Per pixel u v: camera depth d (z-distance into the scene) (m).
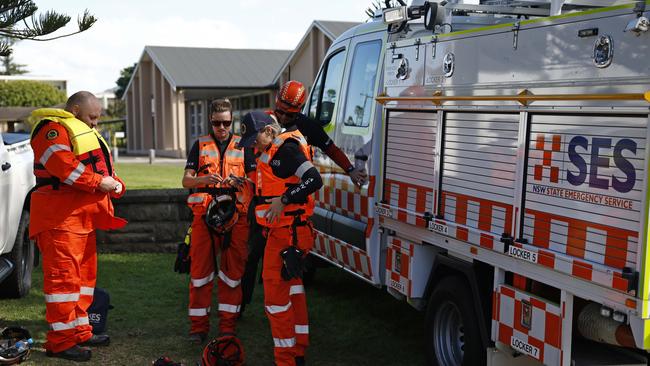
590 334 3.35
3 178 5.99
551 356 3.50
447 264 4.42
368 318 6.26
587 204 3.25
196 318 5.43
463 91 4.20
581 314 3.39
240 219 5.36
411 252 4.79
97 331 5.48
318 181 4.40
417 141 4.71
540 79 3.56
